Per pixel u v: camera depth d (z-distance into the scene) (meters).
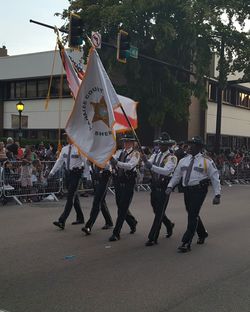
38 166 13.88
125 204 8.46
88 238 8.59
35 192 13.79
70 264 6.74
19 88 33.47
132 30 22.28
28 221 10.32
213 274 6.36
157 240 8.49
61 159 9.49
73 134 8.35
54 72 30.67
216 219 11.28
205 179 7.68
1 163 13.06
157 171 7.99
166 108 23.55
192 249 7.88
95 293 5.44
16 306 4.97
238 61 24.50
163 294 5.46
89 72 8.20
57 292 5.45
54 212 11.67
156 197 8.13
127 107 14.59
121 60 16.53
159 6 21.73
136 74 22.42
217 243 8.43
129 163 8.24
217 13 23.27
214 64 30.12
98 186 8.88
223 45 24.20
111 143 8.07
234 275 6.33
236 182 24.45
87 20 22.64
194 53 24.06
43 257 7.12
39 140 27.19
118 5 21.88
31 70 31.95
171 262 6.96
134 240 8.52
